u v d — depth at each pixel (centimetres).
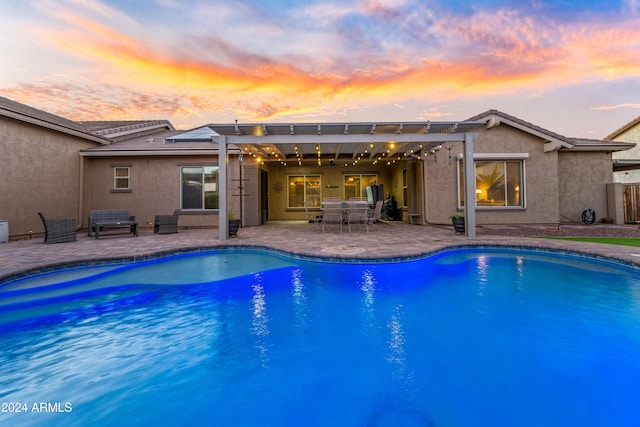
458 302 414
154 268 600
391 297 437
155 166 1218
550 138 1145
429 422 197
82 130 1124
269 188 1574
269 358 281
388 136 816
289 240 802
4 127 866
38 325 353
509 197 1177
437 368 260
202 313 389
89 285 496
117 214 957
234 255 712
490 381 240
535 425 193
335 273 545
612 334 317
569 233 896
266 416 207
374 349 295
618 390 226
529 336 317
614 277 512
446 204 1189
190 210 1223
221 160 816
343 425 196
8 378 248
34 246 725
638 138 1642
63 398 224
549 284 484
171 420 203
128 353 291
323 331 334
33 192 950
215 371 260
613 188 1192
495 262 623
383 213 1473
